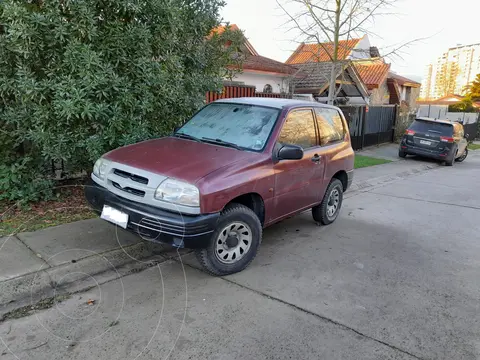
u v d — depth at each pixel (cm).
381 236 579
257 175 420
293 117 502
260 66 1403
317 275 434
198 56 719
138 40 545
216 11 721
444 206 786
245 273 427
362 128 1576
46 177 598
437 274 454
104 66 520
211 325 328
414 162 1402
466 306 382
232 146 457
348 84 1694
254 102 522
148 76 561
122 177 396
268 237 548
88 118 534
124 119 551
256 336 316
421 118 1459
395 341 319
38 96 521
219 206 378
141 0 560
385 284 421
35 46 500
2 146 555
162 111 620
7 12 479
